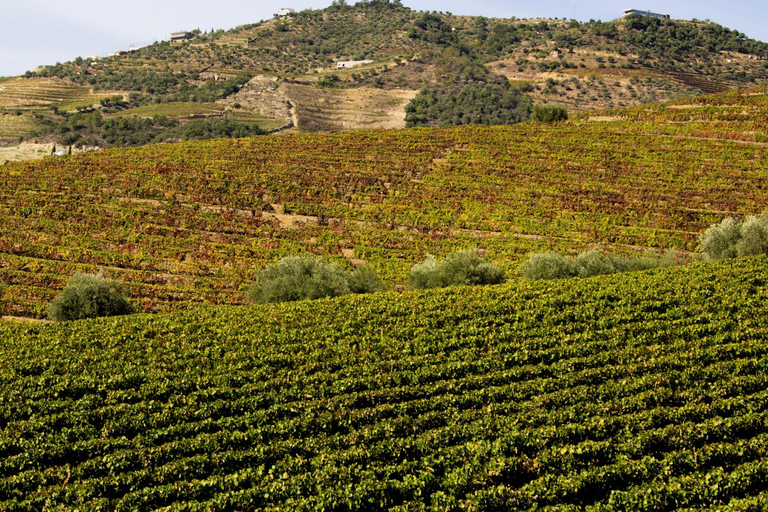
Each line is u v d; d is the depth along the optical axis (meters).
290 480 18.27
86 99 149.00
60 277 42.09
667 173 62.38
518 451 19.55
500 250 49.91
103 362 26.11
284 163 68.12
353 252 49.97
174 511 17.30
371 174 64.88
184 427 21.38
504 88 158.50
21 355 26.91
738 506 16.50
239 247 48.41
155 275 43.72
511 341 27.80
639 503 17.09
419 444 19.95
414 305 31.97
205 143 76.19
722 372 23.59
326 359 26.53
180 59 184.88
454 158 69.00
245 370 25.83
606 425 20.50
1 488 18.47
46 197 56.16
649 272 36.06
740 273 34.22
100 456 20.19
